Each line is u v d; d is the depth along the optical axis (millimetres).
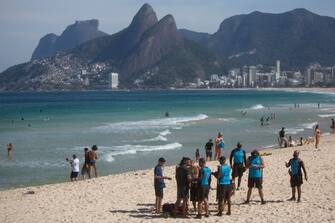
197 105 120375
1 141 42906
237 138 45719
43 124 61844
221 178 14641
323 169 23406
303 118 72250
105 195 18844
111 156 34031
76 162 24000
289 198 17016
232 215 14727
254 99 166500
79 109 103500
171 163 31406
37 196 18984
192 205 16156
